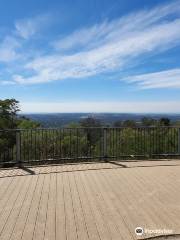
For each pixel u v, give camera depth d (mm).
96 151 9398
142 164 8844
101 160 9312
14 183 6684
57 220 4625
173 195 5871
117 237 4059
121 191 6109
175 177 7281
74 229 4309
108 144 9508
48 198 5648
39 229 4312
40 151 9242
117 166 8547
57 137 9328
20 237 4070
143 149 9977
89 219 4664
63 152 9344
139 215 4828
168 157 9883
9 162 8406
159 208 5148
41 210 5035
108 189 6250
